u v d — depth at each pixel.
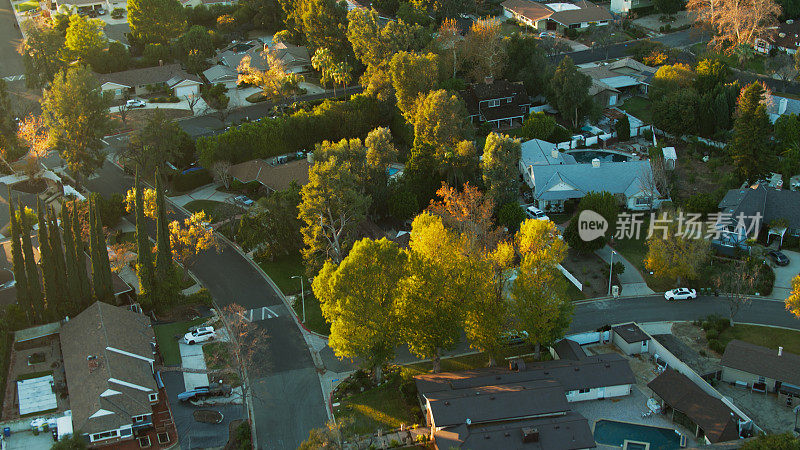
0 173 123.12
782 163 116.75
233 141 125.56
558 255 80.88
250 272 101.69
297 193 104.69
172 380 80.31
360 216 98.81
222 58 164.50
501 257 81.69
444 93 113.56
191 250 103.38
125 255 101.69
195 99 154.00
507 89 144.00
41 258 83.25
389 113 139.12
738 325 87.69
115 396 72.88
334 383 80.94
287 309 93.88
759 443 65.69
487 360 83.94
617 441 71.12
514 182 108.00
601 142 133.75
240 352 80.56
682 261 91.56
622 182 114.00
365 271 76.44
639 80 151.75
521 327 79.94
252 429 74.56
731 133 127.69
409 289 76.19
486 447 66.06
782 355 76.69
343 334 75.62
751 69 160.00
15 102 150.38
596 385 75.38
